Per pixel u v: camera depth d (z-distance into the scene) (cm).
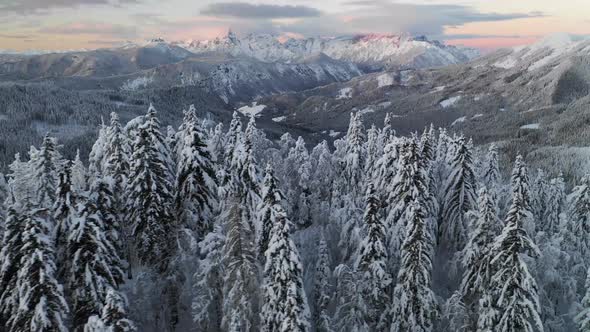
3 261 2536
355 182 5409
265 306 2853
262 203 3322
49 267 2438
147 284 3180
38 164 3475
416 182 3888
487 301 3067
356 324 3177
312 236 4738
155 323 3241
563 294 3709
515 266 2897
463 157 4366
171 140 4538
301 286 2861
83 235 2644
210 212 3641
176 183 3600
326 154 5825
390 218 3962
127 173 3672
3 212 3372
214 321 3259
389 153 4572
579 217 4178
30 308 2394
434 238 4050
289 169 5716
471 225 3550
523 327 2870
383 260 3362
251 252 3053
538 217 4919
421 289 3281
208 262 2980
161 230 3291
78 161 3981
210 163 3694
